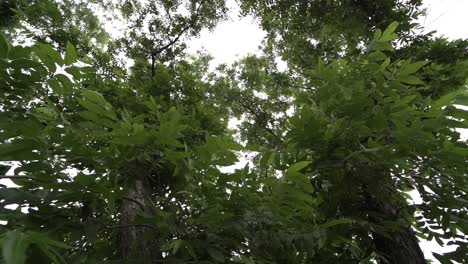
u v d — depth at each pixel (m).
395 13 7.18
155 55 9.66
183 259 2.95
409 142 3.39
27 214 2.51
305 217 3.40
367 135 3.66
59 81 3.01
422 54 6.66
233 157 3.05
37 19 7.00
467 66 5.94
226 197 3.36
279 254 3.35
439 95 5.82
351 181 3.81
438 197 3.85
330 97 4.06
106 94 5.21
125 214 3.74
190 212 3.12
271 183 3.21
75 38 7.65
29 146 2.56
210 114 6.49
